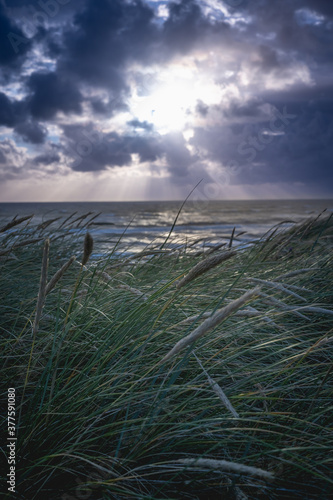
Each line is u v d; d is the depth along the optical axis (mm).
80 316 2045
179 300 2238
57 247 4172
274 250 3730
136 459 1334
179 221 53031
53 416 1463
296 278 2967
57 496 1306
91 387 1493
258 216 69500
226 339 2094
